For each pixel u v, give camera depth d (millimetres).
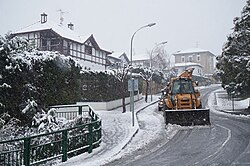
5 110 12328
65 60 16547
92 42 44562
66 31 42625
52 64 15336
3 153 8305
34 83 13984
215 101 36438
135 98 37375
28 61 13305
